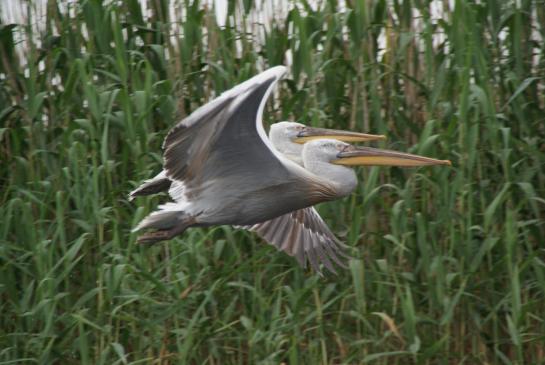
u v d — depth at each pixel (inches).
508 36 528.7
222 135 343.6
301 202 386.9
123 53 490.3
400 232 468.8
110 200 471.5
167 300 468.8
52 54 510.9
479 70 483.5
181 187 376.2
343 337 459.8
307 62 494.3
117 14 492.7
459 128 478.9
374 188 469.4
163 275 482.6
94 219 465.7
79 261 479.8
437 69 524.1
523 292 472.1
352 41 513.0
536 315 473.4
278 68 328.2
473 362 470.0
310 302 474.6
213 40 532.7
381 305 464.1
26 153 509.7
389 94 525.7
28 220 454.0
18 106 501.4
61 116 508.1
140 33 541.0
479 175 482.3
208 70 516.1
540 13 530.3
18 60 528.7
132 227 453.7
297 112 520.1
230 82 504.7
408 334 440.1
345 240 488.1
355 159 395.9
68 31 531.2
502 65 520.7
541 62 521.0
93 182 458.9
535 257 453.7
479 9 528.1
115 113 490.9
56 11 534.3
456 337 473.1
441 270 455.8
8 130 502.0
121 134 509.4
